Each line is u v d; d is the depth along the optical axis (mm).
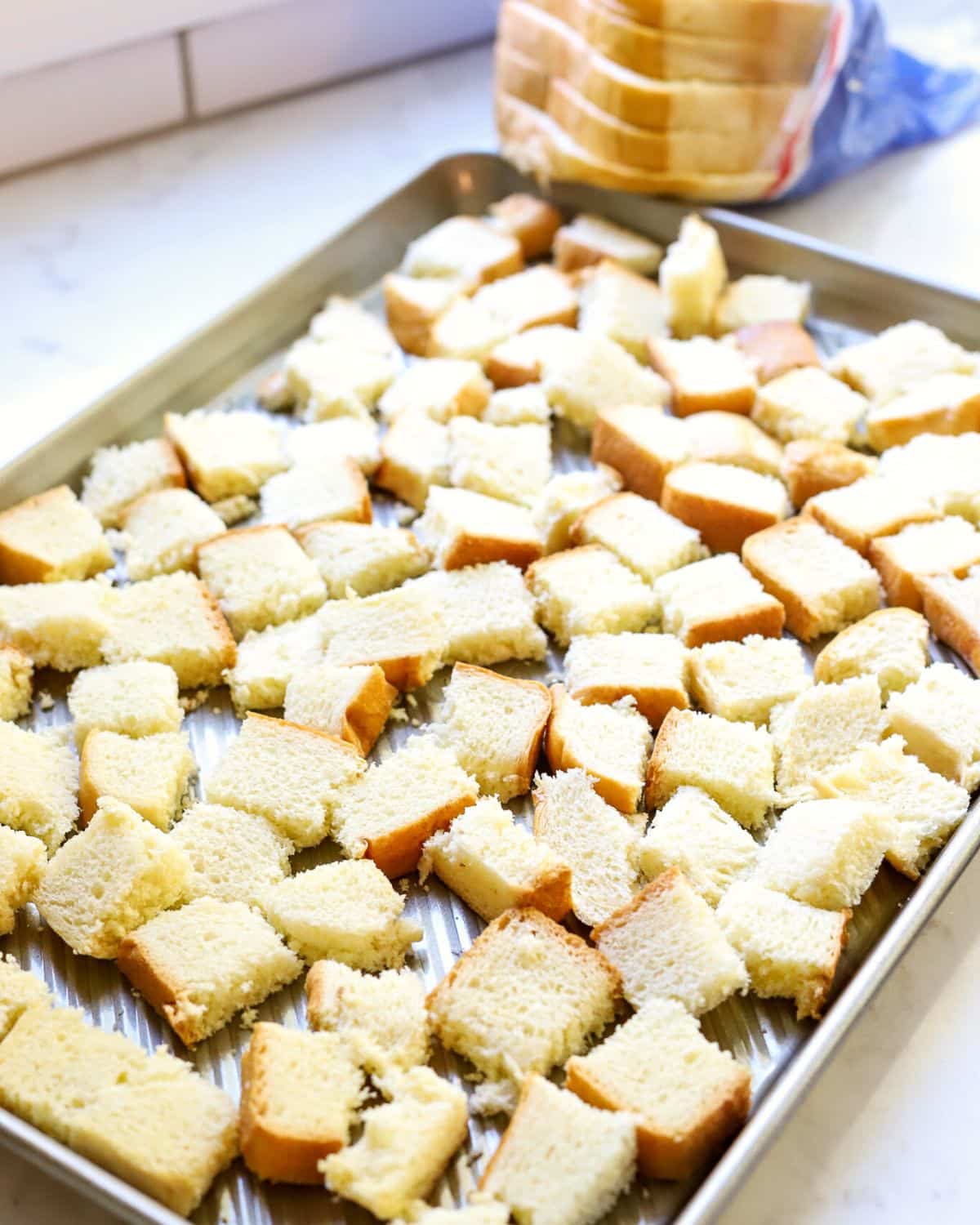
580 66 617
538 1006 424
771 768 476
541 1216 393
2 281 631
